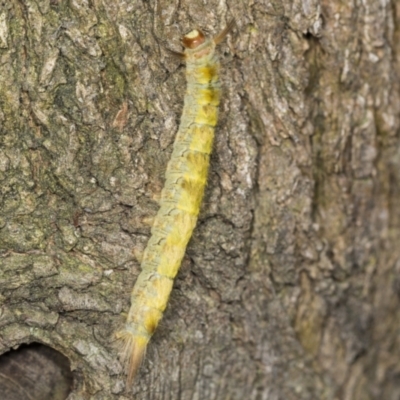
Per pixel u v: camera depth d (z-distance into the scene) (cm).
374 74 17
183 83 16
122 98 16
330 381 18
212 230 17
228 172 17
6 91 16
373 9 17
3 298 16
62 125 16
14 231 16
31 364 16
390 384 19
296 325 18
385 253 18
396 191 18
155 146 16
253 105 17
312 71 17
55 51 16
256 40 17
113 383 16
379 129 18
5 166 16
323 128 17
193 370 17
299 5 17
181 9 16
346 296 18
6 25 16
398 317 19
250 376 17
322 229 18
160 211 16
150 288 16
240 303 17
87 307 16
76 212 16
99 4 16
